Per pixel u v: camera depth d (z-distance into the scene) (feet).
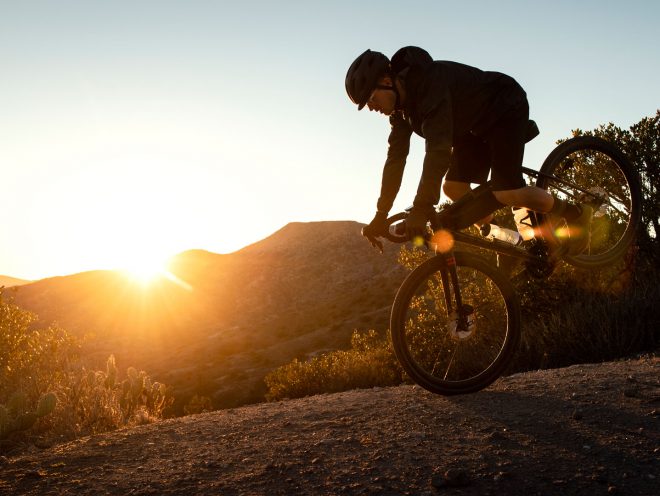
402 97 10.85
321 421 11.24
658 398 10.56
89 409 18.48
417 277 11.58
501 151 11.41
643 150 33.24
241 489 8.28
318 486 8.23
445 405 11.46
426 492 7.82
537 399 11.34
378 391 13.98
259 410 13.12
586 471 8.07
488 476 8.15
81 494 8.44
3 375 21.93
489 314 19.01
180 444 10.56
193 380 191.11
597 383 12.07
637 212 13.39
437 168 10.34
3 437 16.05
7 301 25.96
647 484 7.55
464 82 11.02
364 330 215.72
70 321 338.13
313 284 407.85
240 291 399.44
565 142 12.97
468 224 11.75
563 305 30.35
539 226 11.97
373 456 9.11
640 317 22.62
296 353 213.05
